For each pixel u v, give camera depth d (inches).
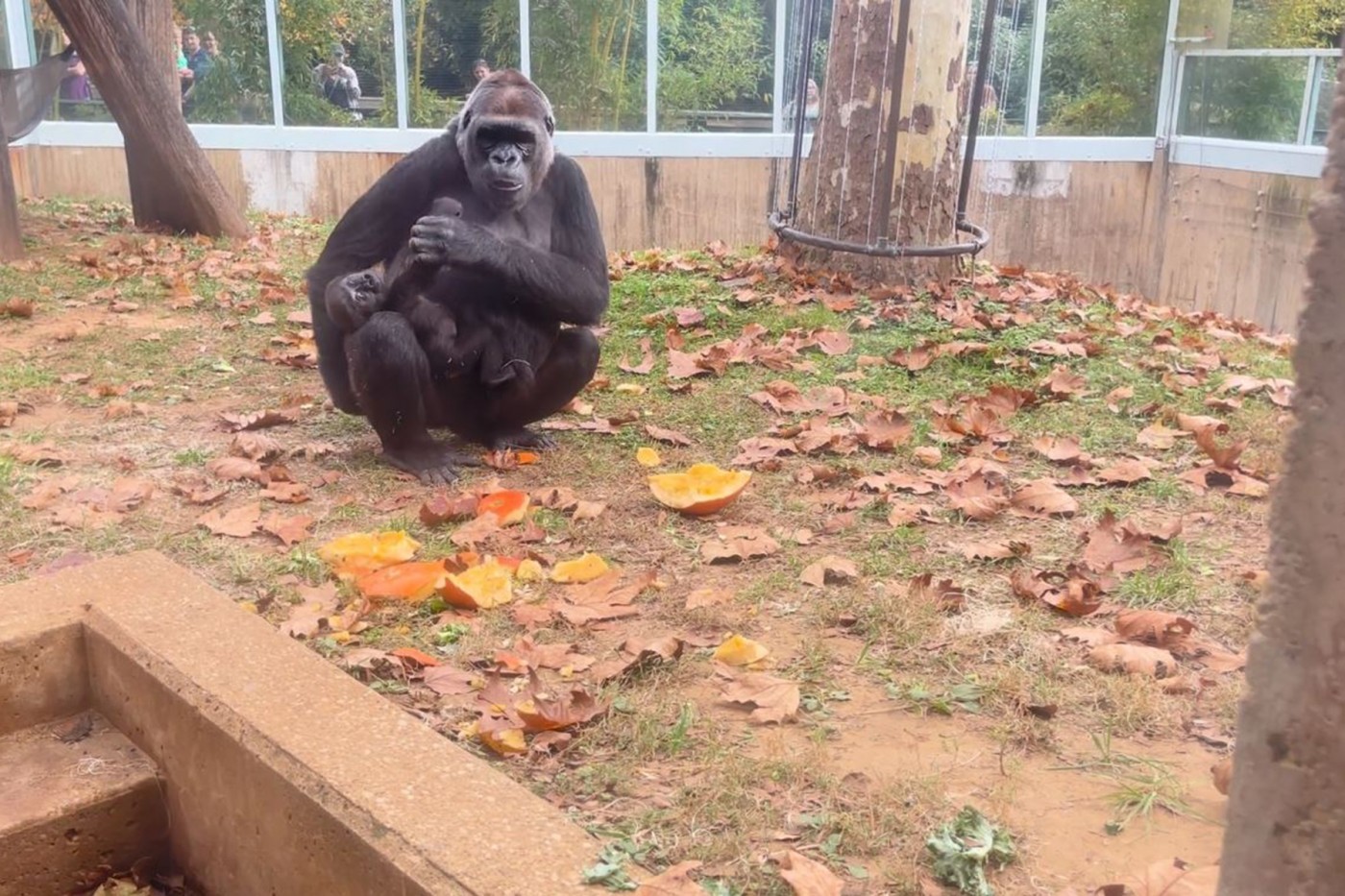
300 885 117.4
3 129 436.5
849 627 161.9
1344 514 59.7
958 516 203.8
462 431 251.9
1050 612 166.6
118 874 141.5
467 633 159.8
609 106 661.3
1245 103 647.1
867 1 360.2
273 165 672.4
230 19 653.3
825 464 230.4
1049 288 382.9
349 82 669.9
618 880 97.3
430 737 118.7
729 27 652.7
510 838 102.7
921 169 369.1
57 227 516.4
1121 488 219.1
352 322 217.2
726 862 109.6
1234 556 187.6
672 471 231.1
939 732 135.5
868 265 375.6
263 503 209.6
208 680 130.3
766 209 668.1
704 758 128.0
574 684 145.5
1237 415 260.4
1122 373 291.4
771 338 325.7
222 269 437.4
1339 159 57.3
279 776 115.5
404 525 198.8
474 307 233.8
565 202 243.6
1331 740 62.4
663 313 345.1
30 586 156.2
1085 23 661.9
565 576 177.3
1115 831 116.1
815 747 130.4
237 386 292.8
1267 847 66.4
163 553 181.5
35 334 339.0
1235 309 650.2
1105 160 678.5
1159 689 142.8
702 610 165.3
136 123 502.6
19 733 149.2
